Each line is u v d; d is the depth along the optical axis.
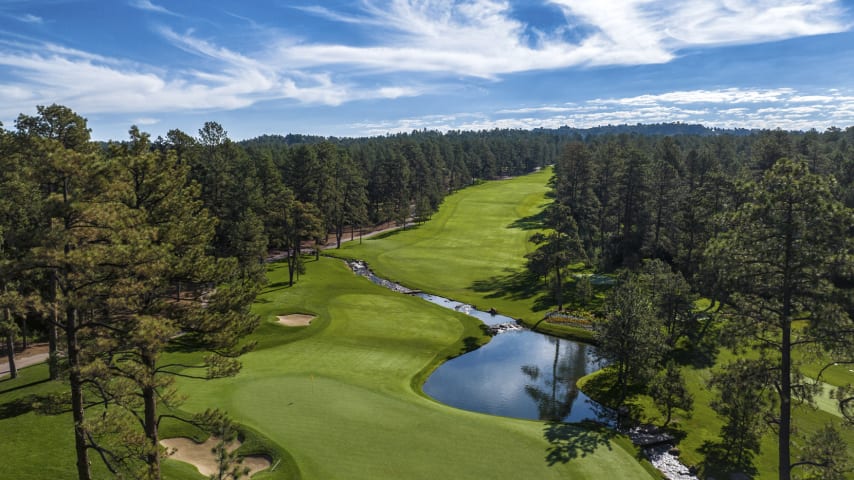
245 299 23.70
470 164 187.62
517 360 44.25
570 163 102.75
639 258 72.44
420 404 31.48
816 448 21.53
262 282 56.38
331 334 46.31
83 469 17.12
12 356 33.62
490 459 24.94
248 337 43.69
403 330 49.06
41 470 21.45
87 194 16.91
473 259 82.69
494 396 36.47
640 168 75.00
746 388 22.59
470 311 59.44
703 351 43.22
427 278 72.69
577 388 38.09
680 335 44.91
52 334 30.64
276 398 30.73
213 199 72.12
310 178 94.56
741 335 22.52
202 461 24.11
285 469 23.02
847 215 19.66
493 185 168.38
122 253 16.31
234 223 68.19
